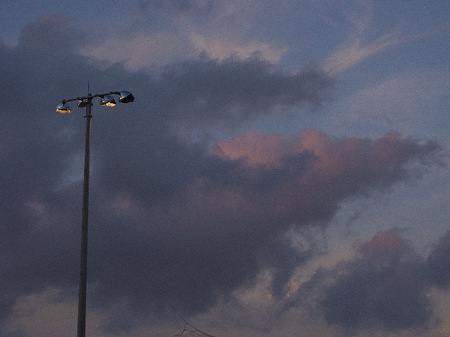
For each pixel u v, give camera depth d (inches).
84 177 1267.2
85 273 1207.6
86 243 1226.0
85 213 1243.2
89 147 1290.6
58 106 1318.9
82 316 1184.8
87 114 1314.0
